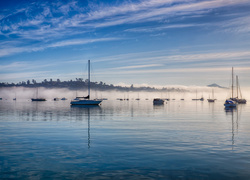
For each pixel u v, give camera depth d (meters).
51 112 57.00
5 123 31.80
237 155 13.89
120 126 28.23
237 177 10.30
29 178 10.29
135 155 13.97
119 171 11.12
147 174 10.70
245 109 75.31
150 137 20.14
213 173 10.80
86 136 20.80
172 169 11.38
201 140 18.66
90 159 13.15
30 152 14.83
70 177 10.38
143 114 50.09
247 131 23.70
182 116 44.34
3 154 14.34
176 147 16.11
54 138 19.81
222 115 47.19
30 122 33.06
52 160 12.99
